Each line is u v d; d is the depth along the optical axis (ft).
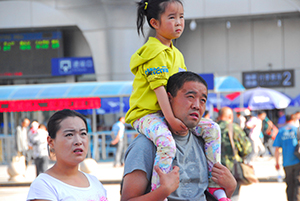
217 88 62.95
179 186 8.73
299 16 86.58
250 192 35.12
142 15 9.66
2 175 51.98
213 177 9.17
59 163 8.50
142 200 8.02
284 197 32.50
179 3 9.15
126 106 66.18
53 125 8.53
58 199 8.14
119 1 72.49
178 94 8.43
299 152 25.80
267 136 60.59
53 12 83.71
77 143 8.41
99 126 71.15
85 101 63.46
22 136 55.31
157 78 8.46
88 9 73.87
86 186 8.70
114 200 32.27
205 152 9.32
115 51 75.46
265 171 46.65
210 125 9.27
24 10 84.07
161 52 8.71
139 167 8.45
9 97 64.18
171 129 8.75
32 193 8.09
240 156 22.16
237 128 21.84
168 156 8.18
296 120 27.12
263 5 81.51
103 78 76.48
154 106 8.78
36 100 63.36
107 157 68.18
